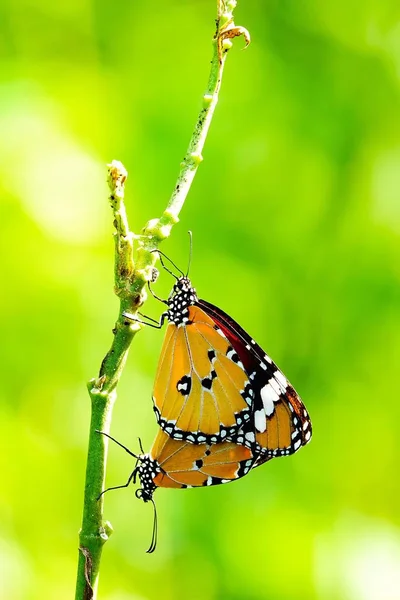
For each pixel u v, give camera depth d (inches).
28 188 29.2
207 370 26.0
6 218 29.1
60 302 29.4
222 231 30.5
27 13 30.3
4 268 29.2
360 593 29.9
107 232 29.6
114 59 30.6
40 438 29.6
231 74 30.6
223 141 30.5
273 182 30.6
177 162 30.3
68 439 29.7
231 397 26.1
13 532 29.3
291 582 29.9
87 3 30.4
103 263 29.6
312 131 30.6
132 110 30.3
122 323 24.2
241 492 30.1
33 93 29.9
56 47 30.4
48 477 29.5
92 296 29.6
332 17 30.6
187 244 30.4
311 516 30.2
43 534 29.4
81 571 24.2
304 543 30.0
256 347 26.1
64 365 29.6
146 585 29.6
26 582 29.0
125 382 29.9
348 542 30.4
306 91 30.6
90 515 24.2
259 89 30.6
